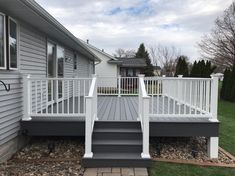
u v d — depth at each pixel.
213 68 16.17
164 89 9.36
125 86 14.12
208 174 4.57
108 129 5.58
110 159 4.69
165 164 4.97
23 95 5.74
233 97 16.28
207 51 25.14
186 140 6.62
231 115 11.61
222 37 24.06
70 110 7.32
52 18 6.00
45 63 7.73
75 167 4.71
